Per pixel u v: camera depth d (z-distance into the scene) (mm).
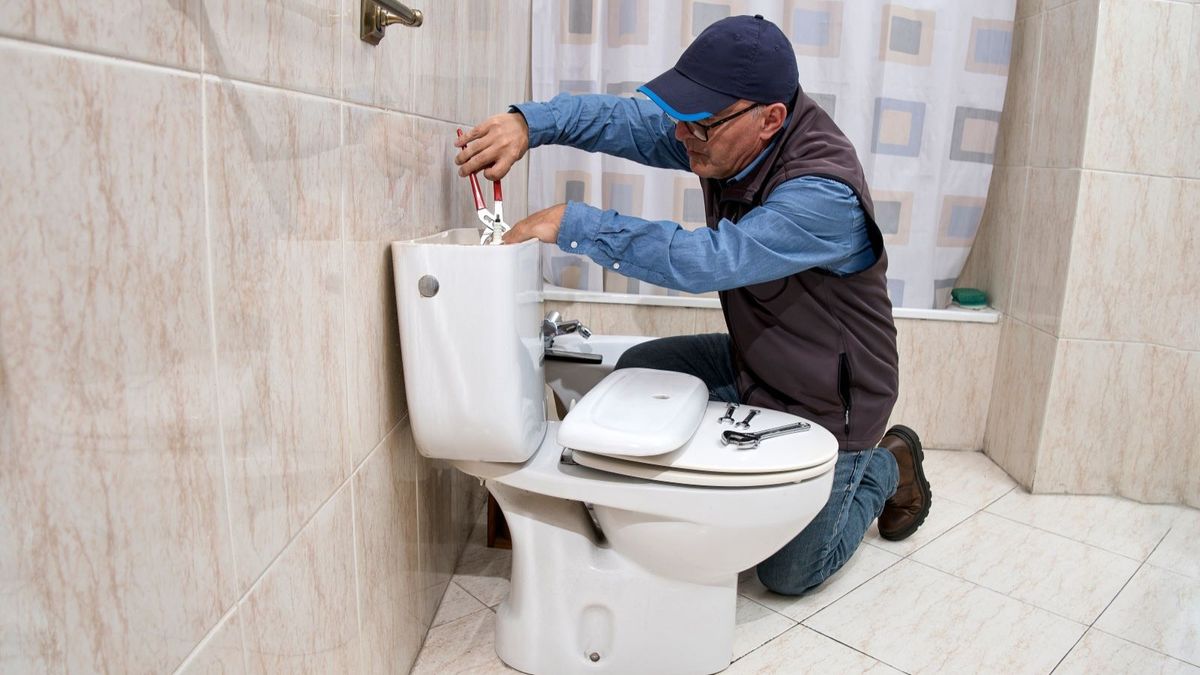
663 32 2008
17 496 429
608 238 1237
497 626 1328
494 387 1106
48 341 448
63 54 449
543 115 1464
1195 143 1811
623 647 1272
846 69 2051
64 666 468
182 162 572
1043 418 2010
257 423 703
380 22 958
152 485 548
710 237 1246
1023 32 2158
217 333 630
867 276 1434
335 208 879
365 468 1014
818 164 1308
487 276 1062
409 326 1084
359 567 999
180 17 562
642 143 1619
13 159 417
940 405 2289
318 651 863
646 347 1739
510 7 1850
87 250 476
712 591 1281
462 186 1486
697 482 1155
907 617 1500
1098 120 1845
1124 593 1600
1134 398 1973
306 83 786
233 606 667
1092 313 1938
